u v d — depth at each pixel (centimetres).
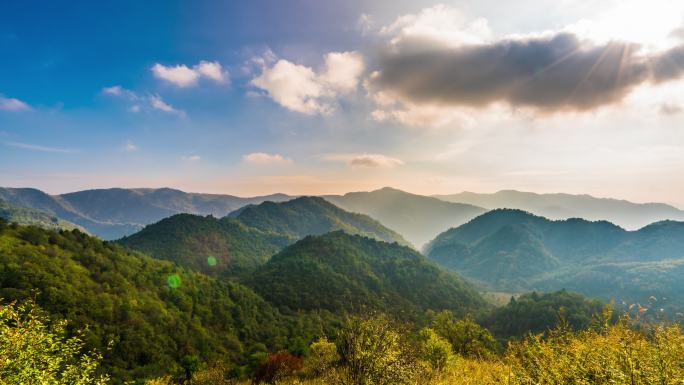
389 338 837
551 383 602
